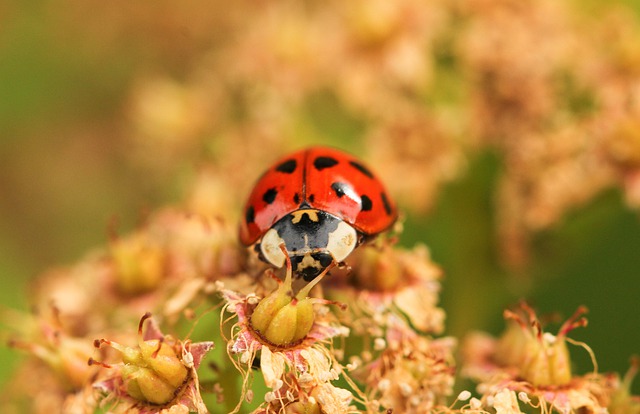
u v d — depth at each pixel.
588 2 0.09
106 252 0.08
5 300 0.10
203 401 0.07
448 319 0.09
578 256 0.09
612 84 0.08
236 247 0.07
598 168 0.08
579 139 0.08
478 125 0.09
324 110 0.09
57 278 0.08
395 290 0.07
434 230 0.09
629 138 0.08
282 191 0.07
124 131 0.10
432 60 0.09
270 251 0.07
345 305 0.07
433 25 0.09
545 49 0.09
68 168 0.10
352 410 0.07
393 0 0.09
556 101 0.09
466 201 0.09
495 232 0.09
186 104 0.10
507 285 0.09
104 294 0.08
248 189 0.09
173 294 0.07
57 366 0.07
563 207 0.08
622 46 0.09
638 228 0.09
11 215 0.10
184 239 0.08
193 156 0.10
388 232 0.07
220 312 0.07
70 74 0.10
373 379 0.07
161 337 0.07
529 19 0.09
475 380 0.07
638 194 0.08
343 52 0.09
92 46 0.10
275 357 0.07
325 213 0.07
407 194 0.09
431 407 0.07
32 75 0.10
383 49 0.09
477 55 0.09
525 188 0.08
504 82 0.09
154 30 0.10
